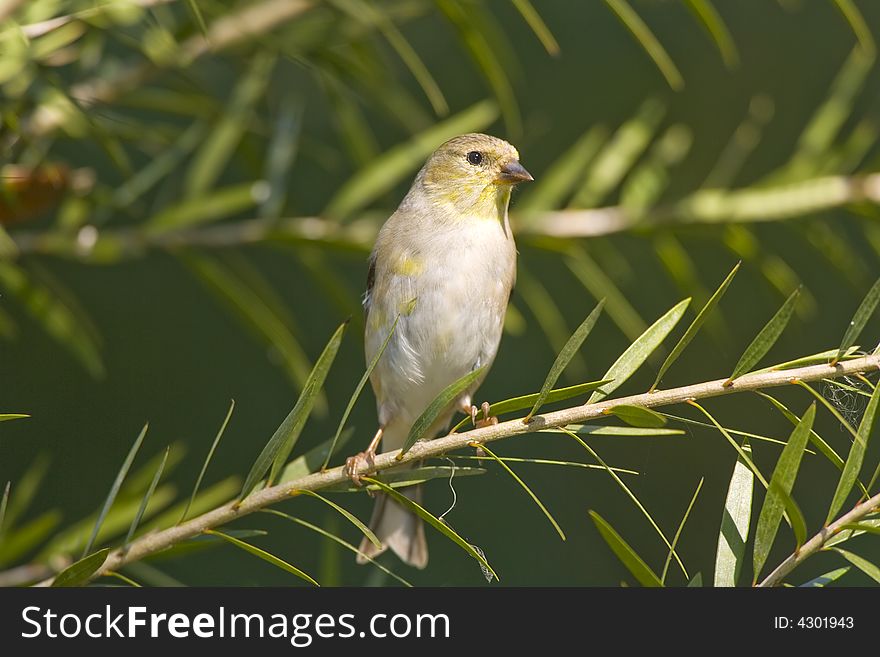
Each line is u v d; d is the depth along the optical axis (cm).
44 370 1065
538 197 849
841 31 1142
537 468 1100
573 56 1120
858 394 499
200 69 890
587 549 1084
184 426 1089
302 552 1024
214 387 1104
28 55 619
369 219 877
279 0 764
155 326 1102
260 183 838
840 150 829
